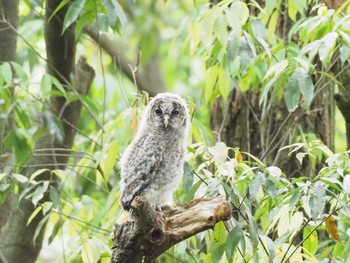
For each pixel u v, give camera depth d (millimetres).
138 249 8117
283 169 12977
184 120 10031
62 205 13234
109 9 11539
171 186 9875
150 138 9828
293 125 12945
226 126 13602
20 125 13891
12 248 13156
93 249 10727
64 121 13148
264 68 12266
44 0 13641
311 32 11195
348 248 10500
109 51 15703
